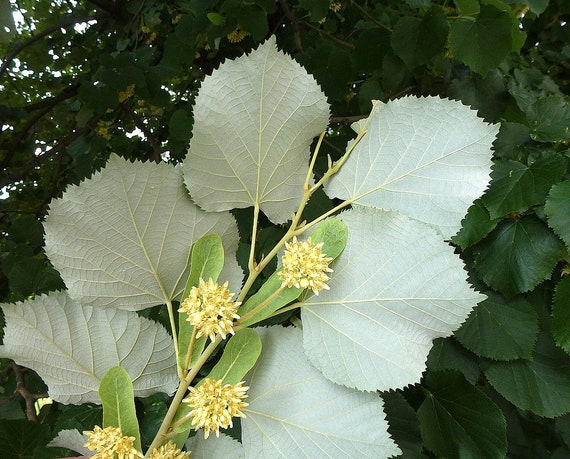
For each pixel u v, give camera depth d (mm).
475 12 478
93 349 242
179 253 239
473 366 392
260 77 225
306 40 805
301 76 228
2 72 985
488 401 371
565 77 664
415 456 373
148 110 1188
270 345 247
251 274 232
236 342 224
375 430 229
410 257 229
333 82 659
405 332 228
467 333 380
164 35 1042
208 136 225
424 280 226
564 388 371
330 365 231
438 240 227
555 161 384
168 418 220
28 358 237
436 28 503
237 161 232
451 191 235
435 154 238
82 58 1154
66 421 393
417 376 224
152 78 825
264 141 233
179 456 219
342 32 884
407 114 242
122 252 232
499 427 369
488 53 482
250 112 228
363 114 581
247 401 241
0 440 380
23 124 1273
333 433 231
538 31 741
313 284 212
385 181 244
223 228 242
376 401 234
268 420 239
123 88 807
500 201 377
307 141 242
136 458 207
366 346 229
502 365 380
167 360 251
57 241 223
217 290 204
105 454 201
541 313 391
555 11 715
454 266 224
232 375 222
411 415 380
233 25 721
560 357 381
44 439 389
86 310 239
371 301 232
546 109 432
